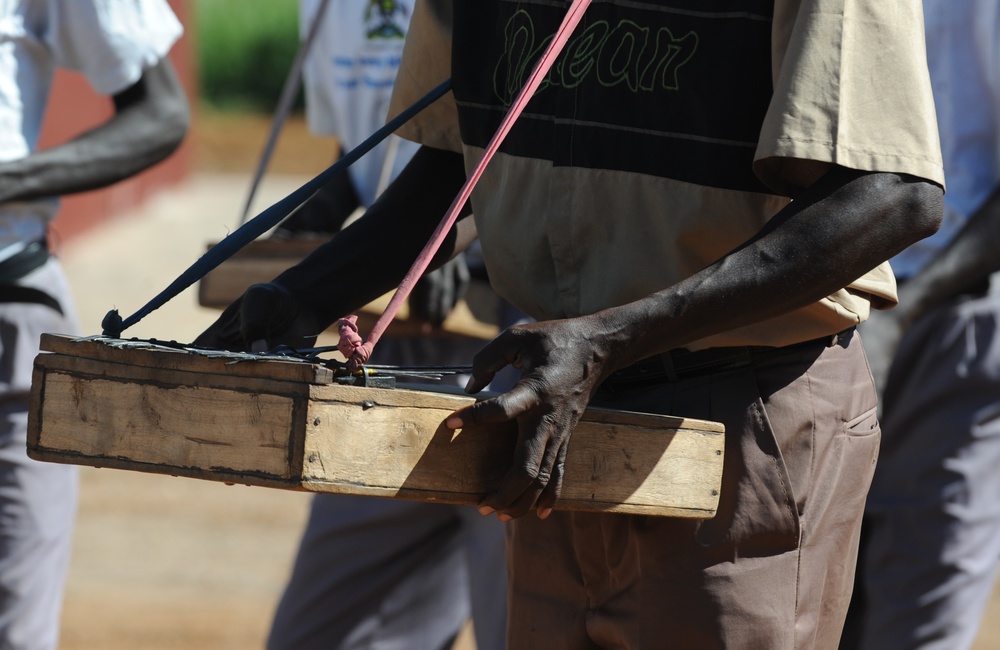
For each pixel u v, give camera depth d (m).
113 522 24.70
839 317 7.91
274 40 99.62
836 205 6.99
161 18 13.32
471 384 7.04
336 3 15.29
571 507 7.26
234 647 18.91
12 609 13.07
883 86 7.12
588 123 8.03
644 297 7.73
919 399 13.30
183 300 42.16
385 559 13.80
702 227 7.74
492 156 8.26
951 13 12.88
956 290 12.40
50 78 13.30
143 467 6.95
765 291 6.93
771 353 8.05
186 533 24.34
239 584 21.84
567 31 7.62
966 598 13.23
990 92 12.88
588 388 6.90
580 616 8.70
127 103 13.43
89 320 40.22
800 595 8.12
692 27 7.75
